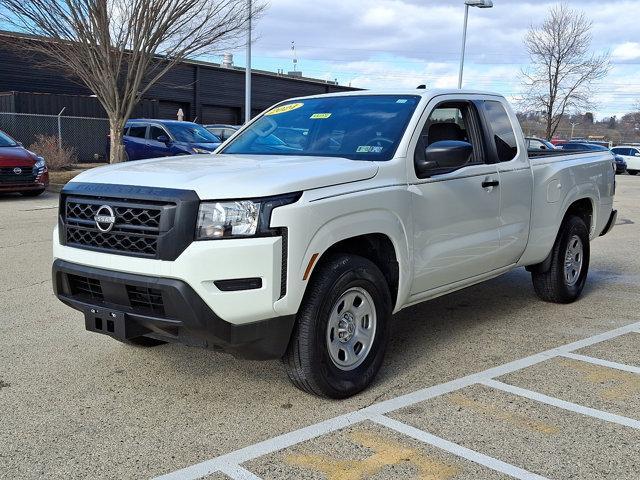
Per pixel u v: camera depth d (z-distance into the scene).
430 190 4.69
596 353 5.19
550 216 6.14
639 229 12.95
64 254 4.11
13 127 25.41
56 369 4.70
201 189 3.68
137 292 3.80
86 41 15.94
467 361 4.97
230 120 43.47
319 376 4.00
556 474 3.31
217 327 3.66
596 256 9.75
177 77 38.88
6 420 3.89
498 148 5.57
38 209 13.27
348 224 4.04
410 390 4.39
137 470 3.33
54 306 6.36
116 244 3.87
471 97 5.43
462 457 3.47
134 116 31.41
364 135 4.82
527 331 5.78
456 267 5.04
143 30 15.99
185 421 3.89
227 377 4.58
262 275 3.65
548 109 42.25
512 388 4.43
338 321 4.14
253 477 3.27
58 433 3.73
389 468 3.35
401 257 4.46
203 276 3.59
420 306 6.67
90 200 3.98
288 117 5.48
